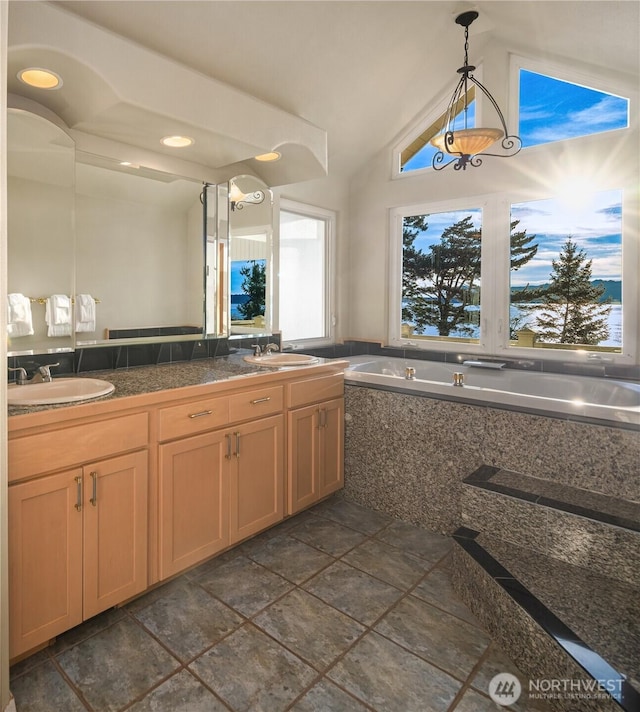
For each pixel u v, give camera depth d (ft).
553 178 10.92
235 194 9.78
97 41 5.81
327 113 10.69
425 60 10.63
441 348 12.96
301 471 8.53
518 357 11.73
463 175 12.14
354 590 6.59
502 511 6.61
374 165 13.61
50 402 5.32
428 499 8.38
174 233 8.75
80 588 5.43
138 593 6.06
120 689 4.86
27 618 4.99
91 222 7.55
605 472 6.61
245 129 7.76
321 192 13.10
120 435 5.77
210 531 6.94
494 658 5.32
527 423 7.29
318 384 8.82
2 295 4.46
